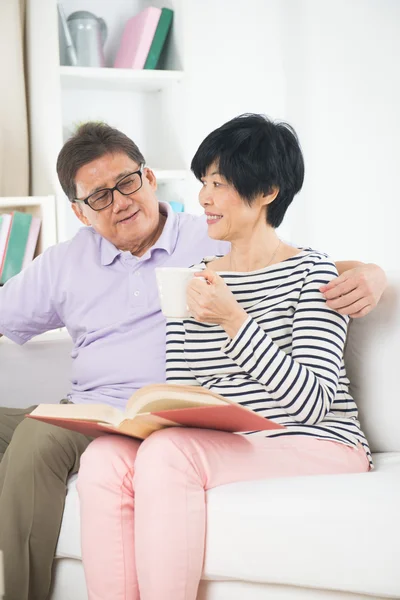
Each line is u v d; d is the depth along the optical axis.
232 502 1.33
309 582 1.30
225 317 1.43
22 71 2.87
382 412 1.63
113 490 1.36
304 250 1.61
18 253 2.65
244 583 1.36
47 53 2.77
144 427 1.40
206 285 1.42
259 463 1.41
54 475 1.56
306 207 3.54
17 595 1.53
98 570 1.36
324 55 3.47
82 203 1.89
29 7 2.88
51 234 2.69
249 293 1.56
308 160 3.52
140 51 2.94
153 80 2.99
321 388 1.43
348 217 3.48
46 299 1.99
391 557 1.26
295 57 3.48
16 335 2.05
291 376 1.41
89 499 1.37
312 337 1.47
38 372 2.15
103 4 3.13
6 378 2.12
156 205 1.94
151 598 1.29
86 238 2.00
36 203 2.67
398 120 3.32
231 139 1.53
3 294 2.01
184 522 1.30
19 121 2.88
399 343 1.63
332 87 3.47
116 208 1.86
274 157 1.53
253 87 3.46
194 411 1.28
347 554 1.28
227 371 1.56
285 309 1.52
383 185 3.38
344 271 1.66
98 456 1.38
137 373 1.85
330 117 3.48
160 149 3.22
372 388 1.65
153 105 3.22
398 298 1.64
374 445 1.65
